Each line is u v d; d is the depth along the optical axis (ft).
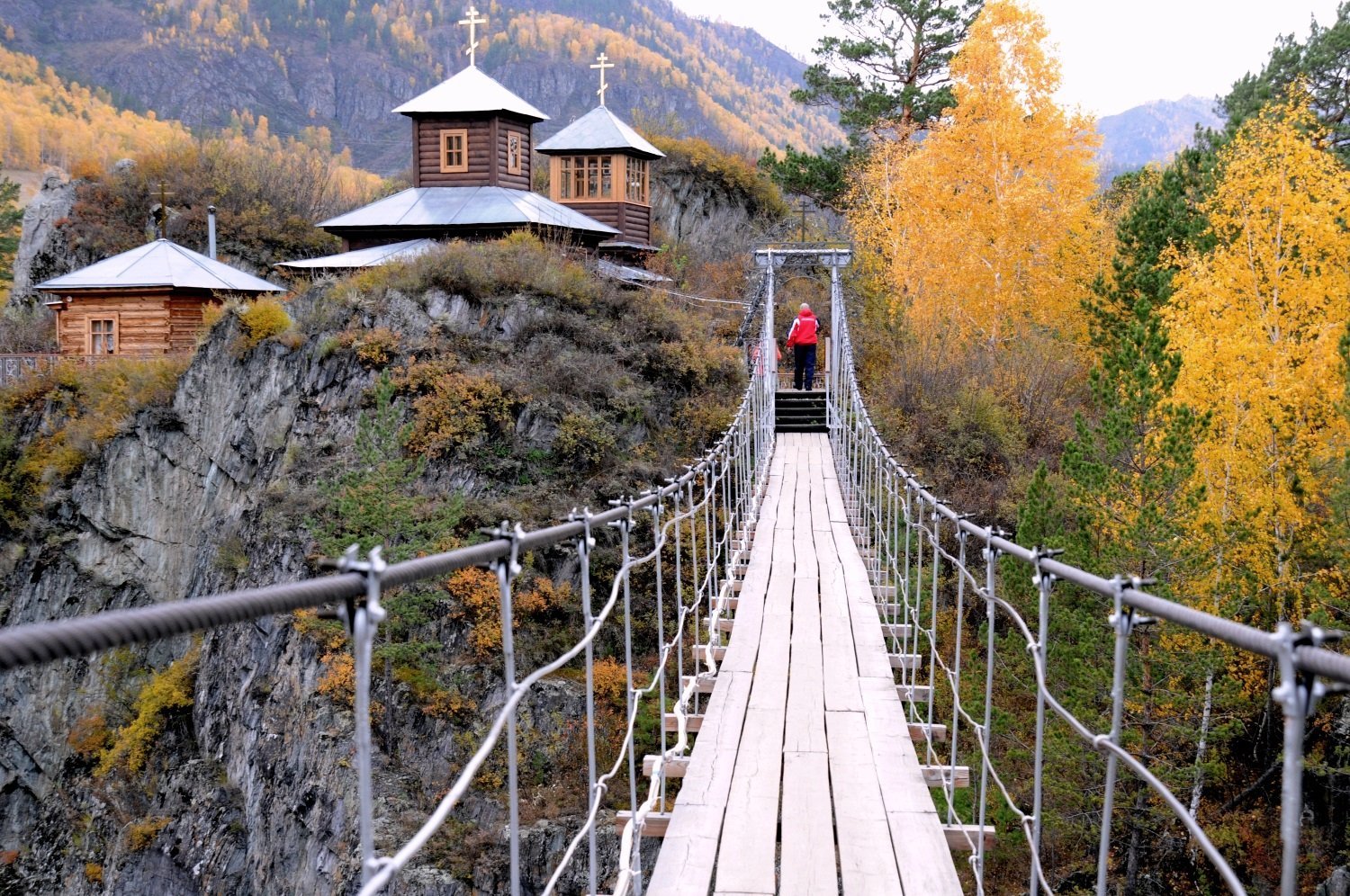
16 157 368.68
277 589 5.45
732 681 21.79
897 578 29.50
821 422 72.90
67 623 4.19
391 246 94.17
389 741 53.21
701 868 13.47
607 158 109.29
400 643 54.80
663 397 73.92
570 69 588.91
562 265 79.92
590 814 11.90
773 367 71.61
